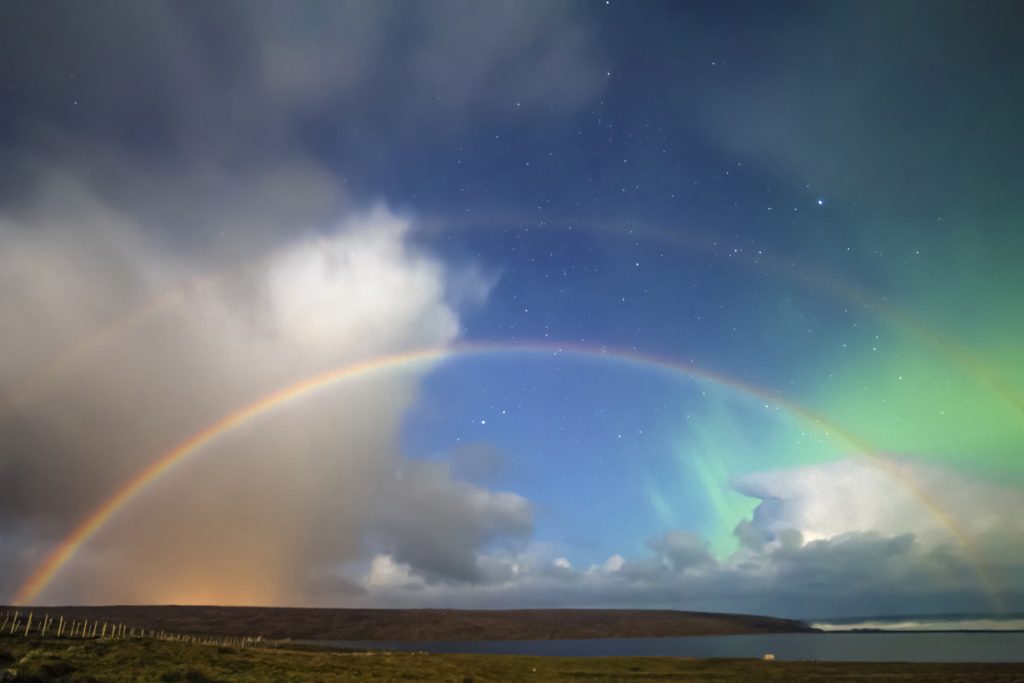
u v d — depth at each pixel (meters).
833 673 61.44
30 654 37.81
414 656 62.59
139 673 36.97
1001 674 59.97
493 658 69.88
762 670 64.38
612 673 60.81
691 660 74.94
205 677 37.84
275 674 41.25
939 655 116.56
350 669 47.50
